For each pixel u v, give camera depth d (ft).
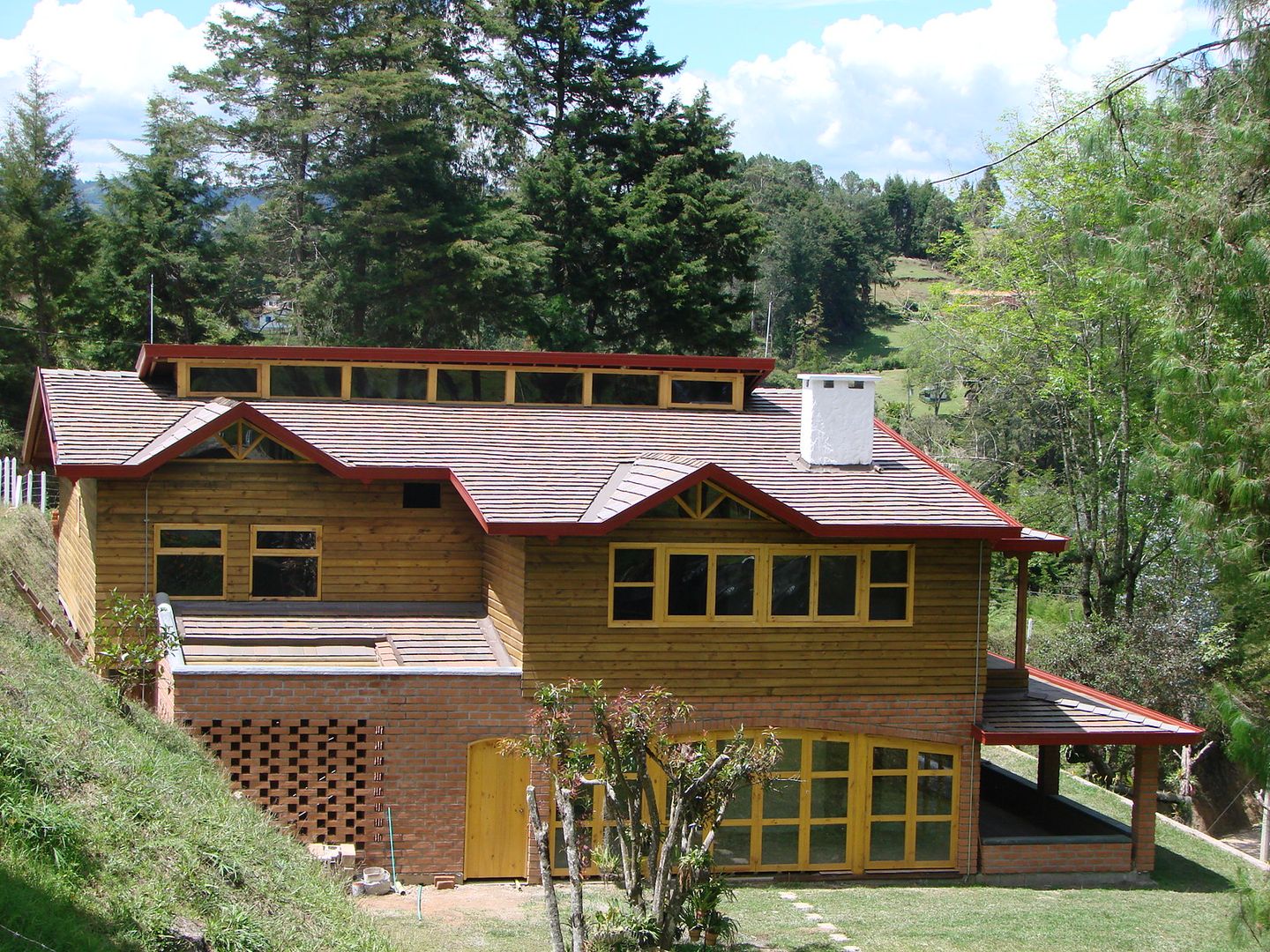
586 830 64.95
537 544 63.82
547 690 48.21
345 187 157.38
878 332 398.62
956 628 69.21
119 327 159.02
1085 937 58.34
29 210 165.48
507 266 149.28
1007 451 150.41
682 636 65.77
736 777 46.83
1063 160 117.29
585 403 80.07
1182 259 52.16
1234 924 47.73
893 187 556.92
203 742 59.62
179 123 162.81
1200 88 51.70
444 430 73.20
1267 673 53.78
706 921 48.14
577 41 166.30
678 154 164.66
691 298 158.51
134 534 68.64
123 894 34.19
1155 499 113.60
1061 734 68.95
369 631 68.39
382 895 60.34
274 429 68.08
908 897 64.64
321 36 166.71
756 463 73.15
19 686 46.57
